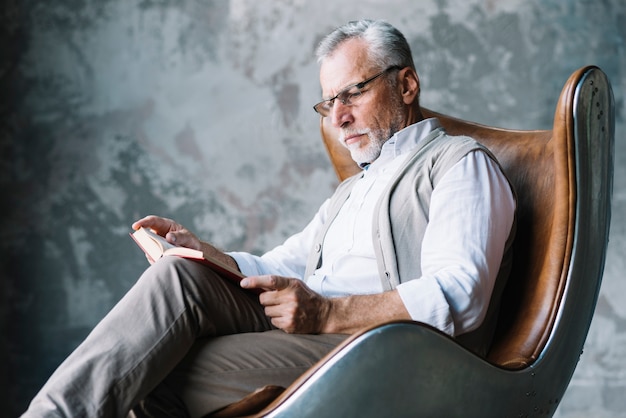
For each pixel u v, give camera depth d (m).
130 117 4.51
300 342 1.46
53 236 4.45
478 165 1.67
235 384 1.40
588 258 1.52
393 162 1.86
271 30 4.52
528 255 1.66
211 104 4.51
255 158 4.48
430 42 4.45
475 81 4.41
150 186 4.47
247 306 1.52
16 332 4.40
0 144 4.50
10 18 4.55
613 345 4.16
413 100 1.94
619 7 4.37
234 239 4.45
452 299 1.50
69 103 4.52
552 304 1.49
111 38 4.55
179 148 4.50
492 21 4.42
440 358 1.30
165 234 1.90
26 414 1.26
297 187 4.45
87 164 4.48
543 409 1.48
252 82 4.51
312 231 2.09
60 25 4.55
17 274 4.44
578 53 4.37
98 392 1.29
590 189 1.52
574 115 1.51
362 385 1.25
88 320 4.41
